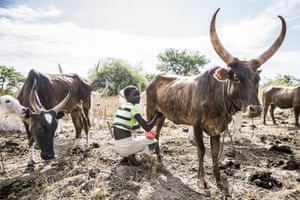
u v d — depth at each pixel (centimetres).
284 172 393
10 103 405
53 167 416
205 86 328
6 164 437
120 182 335
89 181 328
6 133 673
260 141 602
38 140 380
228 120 323
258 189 340
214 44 296
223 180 365
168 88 416
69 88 498
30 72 438
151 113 476
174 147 537
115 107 1099
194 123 338
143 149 388
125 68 3275
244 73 276
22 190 329
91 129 762
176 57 4341
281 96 846
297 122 835
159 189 324
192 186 349
